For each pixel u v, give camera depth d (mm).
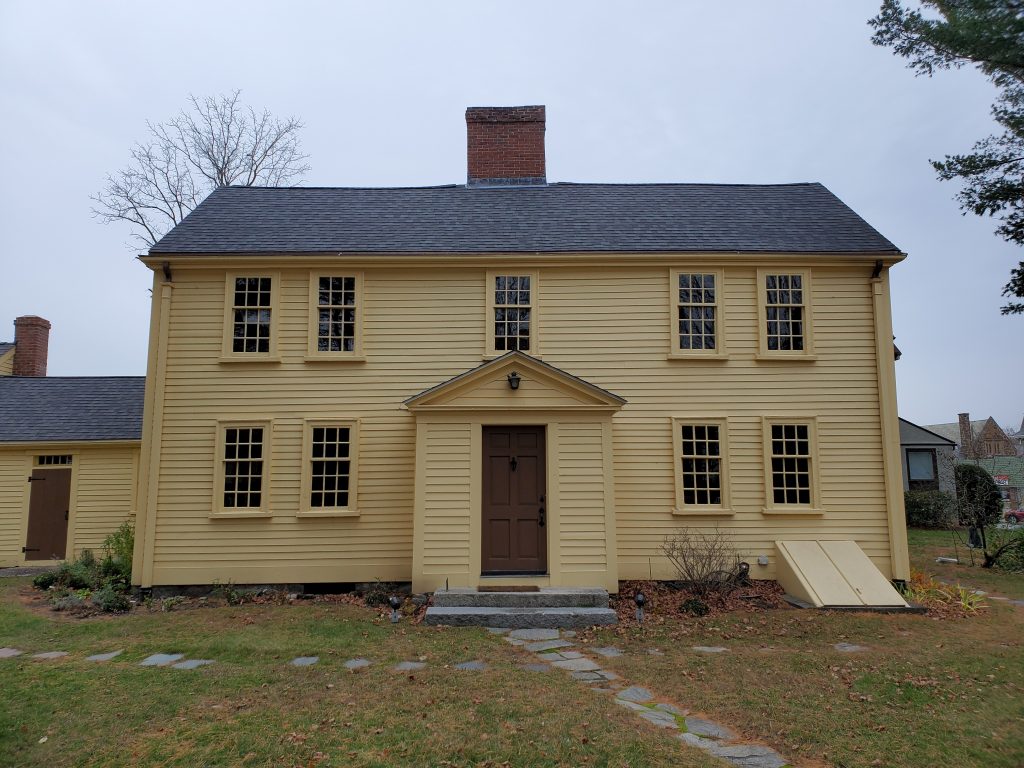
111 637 8211
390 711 5539
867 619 9273
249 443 11398
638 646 7883
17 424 16750
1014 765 4723
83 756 4762
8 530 15945
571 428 10461
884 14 12414
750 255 11703
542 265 11867
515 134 15000
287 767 4562
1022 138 13680
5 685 6254
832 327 11773
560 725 5234
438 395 10461
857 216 12859
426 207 13609
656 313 11812
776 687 6328
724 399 11617
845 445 11508
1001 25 11102
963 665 7051
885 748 4965
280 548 11094
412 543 10945
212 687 6184
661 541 11250
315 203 13719
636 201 13875
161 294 11562
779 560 11055
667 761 4656
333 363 11609
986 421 59031
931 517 22594
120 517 16078
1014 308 15516
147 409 11312
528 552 10359
